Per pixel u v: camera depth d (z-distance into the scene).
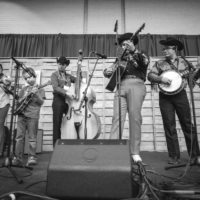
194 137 2.74
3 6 5.77
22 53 5.30
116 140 1.39
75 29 5.67
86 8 5.80
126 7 5.80
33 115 3.02
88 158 1.30
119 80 2.09
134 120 2.26
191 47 5.30
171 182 1.75
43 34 5.44
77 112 2.68
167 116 2.84
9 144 2.51
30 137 2.99
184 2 5.78
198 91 4.69
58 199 1.24
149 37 5.33
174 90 2.67
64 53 5.27
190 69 2.61
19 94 3.19
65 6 5.80
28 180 2.09
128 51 2.33
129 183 1.22
